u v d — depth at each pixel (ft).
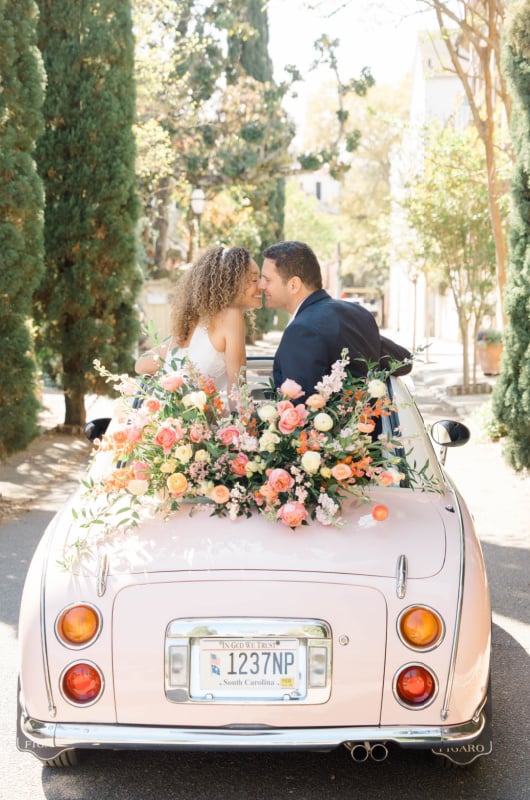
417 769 10.60
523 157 25.29
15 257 25.12
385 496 10.55
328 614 8.73
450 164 52.21
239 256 11.80
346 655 8.70
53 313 38.09
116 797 9.98
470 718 8.85
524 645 14.73
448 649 8.71
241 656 8.77
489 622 9.29
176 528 9.69
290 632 8.71
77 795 10.03
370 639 8.72
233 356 11.78
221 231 89.35
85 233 37.73
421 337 133.08
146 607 8.82
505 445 27.09
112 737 8.73
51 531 10.29
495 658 14.14
